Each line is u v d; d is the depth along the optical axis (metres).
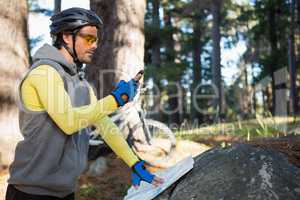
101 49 6.89
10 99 5.76
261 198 2.17
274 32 24.22
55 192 2.02
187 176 2.60
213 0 23.12
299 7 21.62
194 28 27.56
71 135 2.03
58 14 2.03
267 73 24.89
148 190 2.60
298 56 27.91
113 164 5.80
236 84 37.41
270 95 31.14
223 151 2.67
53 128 1.96
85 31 2.01
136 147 6.32
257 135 7.62
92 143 5.85
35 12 22.56
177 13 25.61
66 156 2.02
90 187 5.08
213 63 22.89
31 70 1.98
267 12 24.20
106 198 4.85
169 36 22.38
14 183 2.00
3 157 5.60
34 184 1.97
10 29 5.88
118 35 6.87
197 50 27.94
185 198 2.39
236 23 32.59
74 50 2.03
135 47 6.93
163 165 5.77
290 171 2.38
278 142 2.90
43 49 2.01
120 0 6.91
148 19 25.19
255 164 2.40
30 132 1.96
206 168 2.55
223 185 2.34
